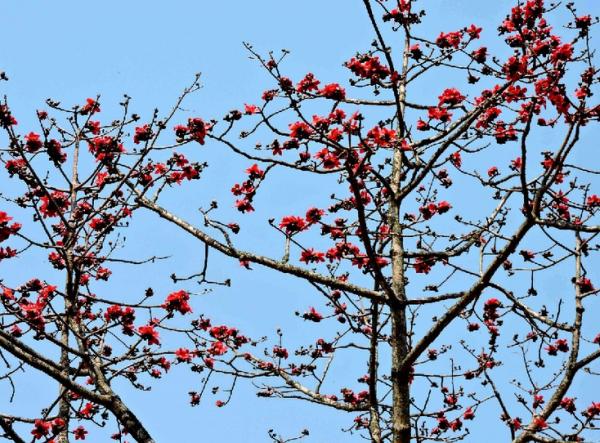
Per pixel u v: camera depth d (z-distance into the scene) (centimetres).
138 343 619
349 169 590
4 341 540
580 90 583
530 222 609
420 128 723
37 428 592
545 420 679
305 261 762
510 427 693
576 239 754
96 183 759
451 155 759
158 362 666
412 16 763
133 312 623
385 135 610
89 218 632
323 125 611
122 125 676
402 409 684
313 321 809
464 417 813
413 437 773
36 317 582
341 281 704
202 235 698
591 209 705
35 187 689
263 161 660
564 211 754
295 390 762
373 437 699
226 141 652
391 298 694
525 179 593
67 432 680
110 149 677
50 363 552
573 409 777
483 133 721
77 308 645
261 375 755
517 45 659
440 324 664
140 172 696
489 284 654
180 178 721
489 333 763
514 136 721
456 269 663
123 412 566
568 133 580
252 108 658
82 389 559
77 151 718
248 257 697
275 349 818
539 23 654
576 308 710
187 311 609
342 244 770
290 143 655
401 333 706
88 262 692
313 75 679
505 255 629
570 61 598
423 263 794
